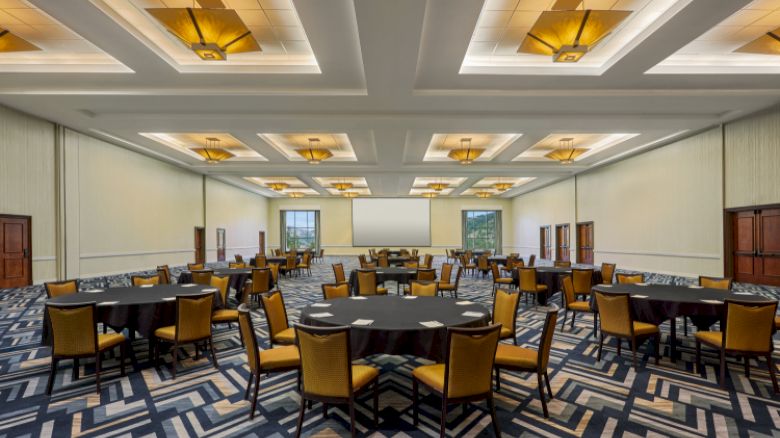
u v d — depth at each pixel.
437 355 2.72
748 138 7.76
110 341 3.35
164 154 11.21
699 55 5.82
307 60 5.94
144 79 6.05
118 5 4.59
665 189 10.12
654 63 5.50
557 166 12.80
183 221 13.34
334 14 4.40
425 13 4.32
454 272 13.72
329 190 19.25
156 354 3.72
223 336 4.89
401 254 12.50
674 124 8.20
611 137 10.16
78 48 5.61
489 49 5.70
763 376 3.44
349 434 2.50
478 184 18.17
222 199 16.33
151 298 3.89
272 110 7.30
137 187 11.00
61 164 8.48
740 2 4.14
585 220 14.09
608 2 4.68
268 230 22.12
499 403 2.94
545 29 4.55
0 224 7.36
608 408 2.85
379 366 3.79
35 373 3.54
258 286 7.01
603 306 3.85
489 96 6.56
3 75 5.87
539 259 18.38
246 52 5.54
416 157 11.55
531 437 2.45
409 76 5.79
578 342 4.56
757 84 6.25
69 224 8.71
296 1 4.16
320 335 2.35
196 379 3.44
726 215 8.26
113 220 10.08
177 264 12.95
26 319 5.52
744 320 3.14
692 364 3.78
